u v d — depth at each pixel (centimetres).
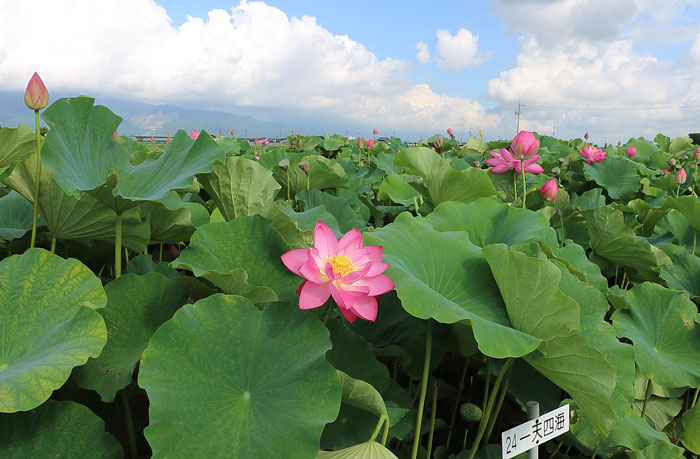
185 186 164
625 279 322
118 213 161
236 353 125
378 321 193
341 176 380
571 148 852
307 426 112
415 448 153
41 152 152
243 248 161
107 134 184
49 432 116
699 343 203
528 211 225
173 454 107
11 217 214
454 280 163
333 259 131
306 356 125
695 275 277
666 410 213
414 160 318
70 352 115
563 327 132
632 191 499
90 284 130
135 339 141
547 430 147
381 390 154
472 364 213
